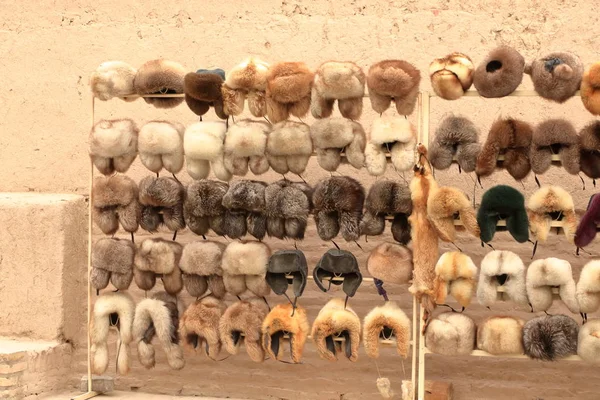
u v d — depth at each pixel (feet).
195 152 17.37
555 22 18.44
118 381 20.68
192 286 17.81
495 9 18.79
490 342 16.19
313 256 19.54
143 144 17.75
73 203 20.56
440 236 16.25
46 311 20.20
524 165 16.01
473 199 18.56
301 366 19.54
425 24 19.16
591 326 15.64
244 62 17.12
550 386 18.17
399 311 16.87
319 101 16.60
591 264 15.66
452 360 18.70
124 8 21.17
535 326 15.92
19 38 21.94
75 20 21.56
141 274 18.11
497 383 18.44
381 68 16.22
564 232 15.96
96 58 21.39
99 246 18.24
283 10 20.07
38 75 21.83
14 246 20.43
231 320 17.39
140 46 21.03
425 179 16.26
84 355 20.67
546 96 15.61
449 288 16.37
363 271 19.27
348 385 19.27
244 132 17.12
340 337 17.10
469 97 18.84
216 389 20.03
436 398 17.76
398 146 16.40
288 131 16.88
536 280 15.74
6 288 20.47
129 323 18.37
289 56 19.99
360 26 19.56
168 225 17.90
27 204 20.35
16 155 21.99
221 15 20.47
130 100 18.75
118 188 18.08
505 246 18.54
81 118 21.49
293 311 17.11
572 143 15.65
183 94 18.06
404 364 18.94
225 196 17.21
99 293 21.03
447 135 16.17
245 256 17.13
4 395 18.44
